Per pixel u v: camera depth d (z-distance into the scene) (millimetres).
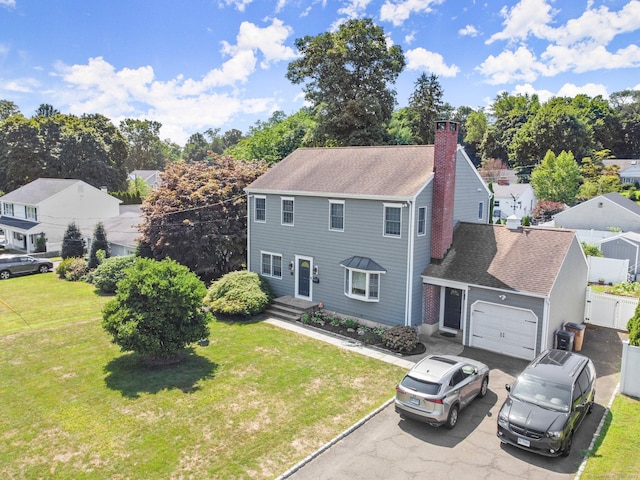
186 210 27875
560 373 12625
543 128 77188
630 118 96312
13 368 16828
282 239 24516
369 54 43375
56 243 45125
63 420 13109
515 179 76500
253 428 12672
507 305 17734
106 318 16609
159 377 15945
